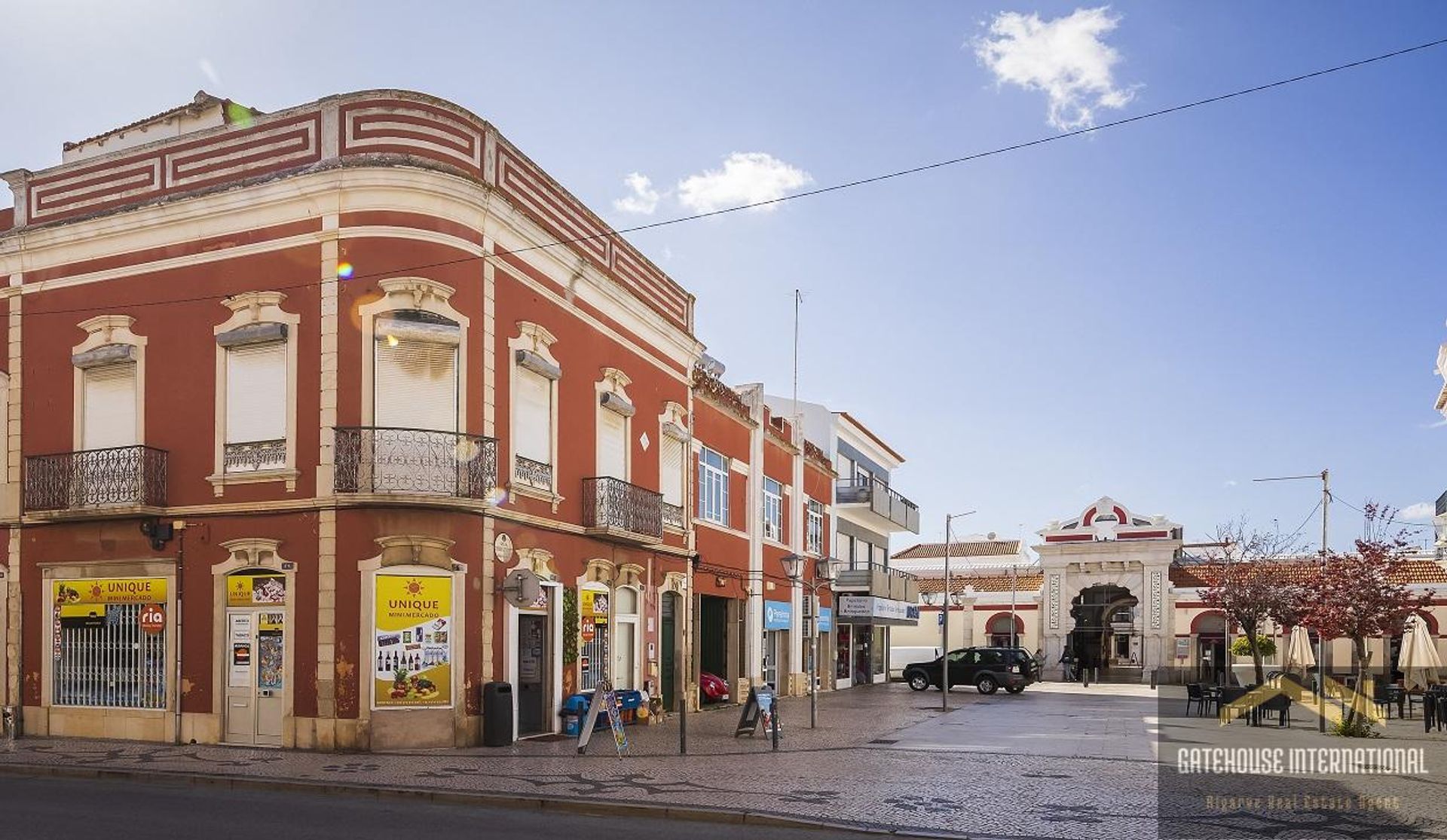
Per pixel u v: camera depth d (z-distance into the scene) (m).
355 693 16.61
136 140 20.06
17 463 19.48
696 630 27.30
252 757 15.91
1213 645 50.69
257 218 17.95
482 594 17.73
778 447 34.53
